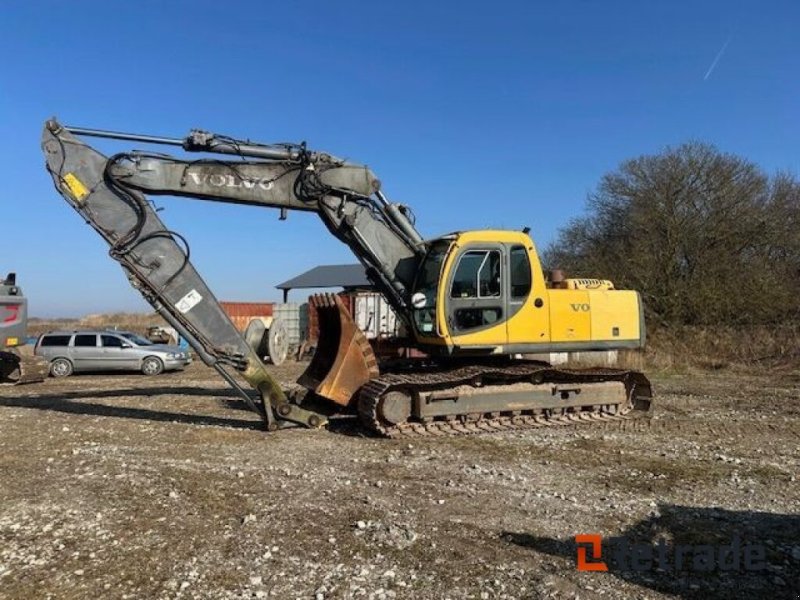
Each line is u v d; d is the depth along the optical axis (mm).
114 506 6258
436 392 9719
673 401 14023
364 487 6922
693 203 29281
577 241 34969
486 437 9609
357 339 9977
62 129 9109
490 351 10117
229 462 8031
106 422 10852
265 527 5668
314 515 5988
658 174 30281
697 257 27922
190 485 6973
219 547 5199
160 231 9383
